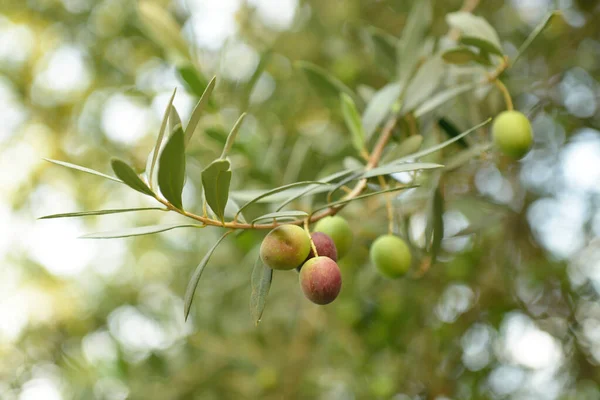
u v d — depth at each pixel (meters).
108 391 1.09
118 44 1.13
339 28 1.08
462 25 0.58
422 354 0.98
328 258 0.49
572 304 1.00
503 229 0.96
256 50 1.03
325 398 1.03
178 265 1.18
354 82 1.00
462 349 1.00
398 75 0.64
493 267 0.99
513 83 0.72
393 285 0.95
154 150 0.47
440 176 0.60
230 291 1.02
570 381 0.98
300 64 0.66
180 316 1.14
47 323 1.31
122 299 1.27
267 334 1.05
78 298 1.33
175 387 1.02
